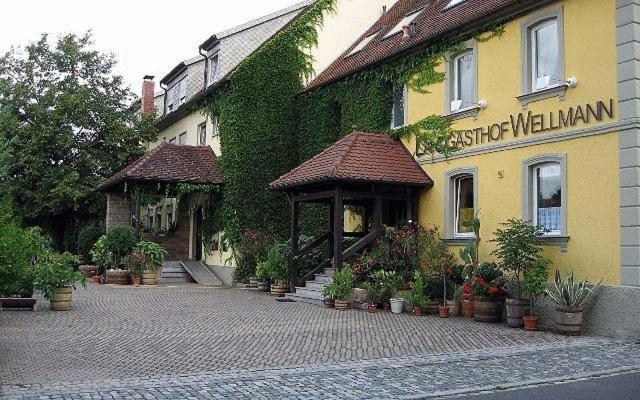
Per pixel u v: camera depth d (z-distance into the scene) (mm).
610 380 8539
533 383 8281
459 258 16578
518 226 13719
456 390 7844
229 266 24797
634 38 12648
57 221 34688
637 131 12469
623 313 12289
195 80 31219
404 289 16000
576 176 13602
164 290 21438
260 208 24406
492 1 16672
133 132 32281
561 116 14031
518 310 13344
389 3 27859
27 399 7125
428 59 18125
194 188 24828
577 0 13836
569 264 13625
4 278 11398
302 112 24797
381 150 18484
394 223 19219
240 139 24422
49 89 31078
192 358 9773
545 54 14867
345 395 7562
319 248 21047
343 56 25531
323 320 14039
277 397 7438
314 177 17250
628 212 12445
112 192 28781
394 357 9961
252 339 11523
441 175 17500
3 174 12031
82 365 9133
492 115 15914
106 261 24797
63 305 15461
